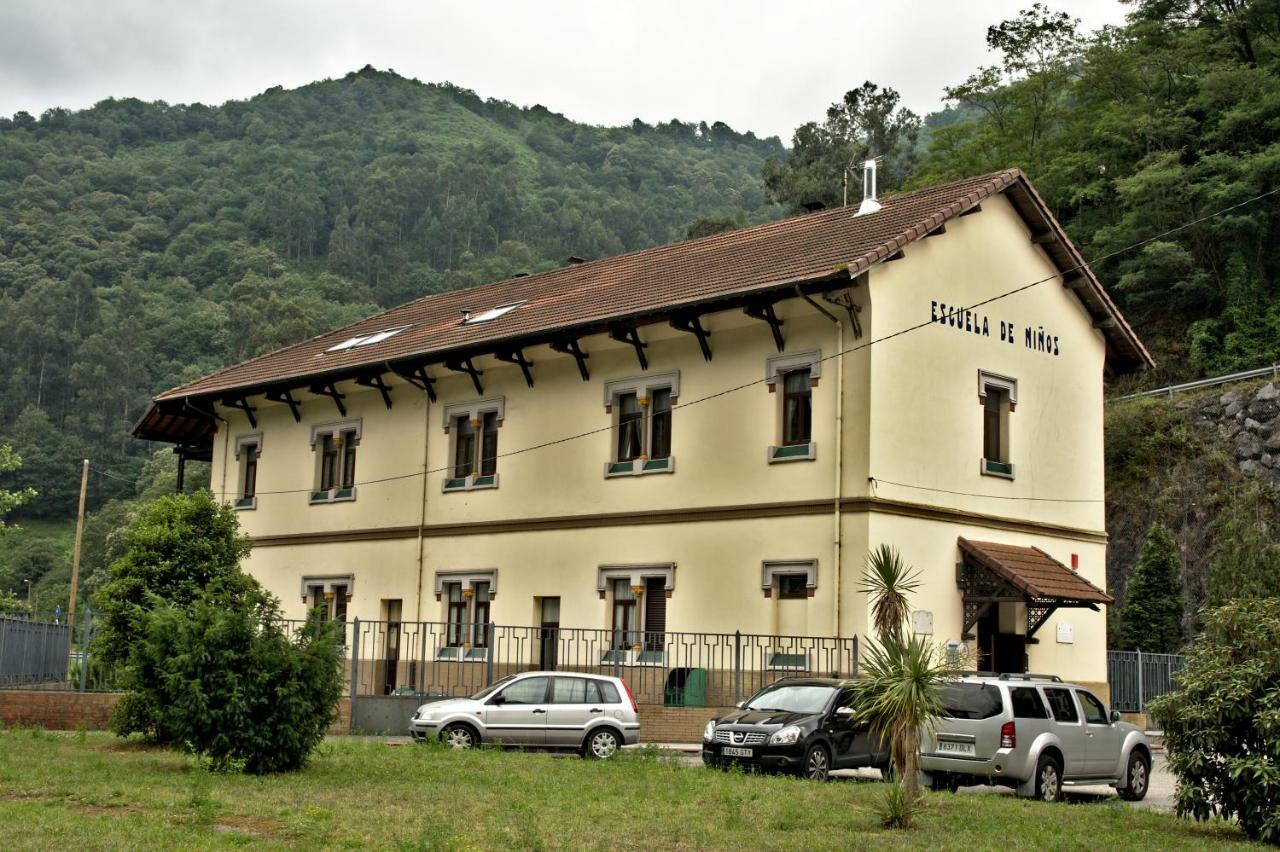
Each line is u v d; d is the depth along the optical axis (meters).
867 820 15.50
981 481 29.11
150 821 13.56
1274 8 62.81
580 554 31.41
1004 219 30.80
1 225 167.25
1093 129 63.28
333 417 38.47
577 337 31.22
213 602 18.56
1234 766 15.44
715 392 29.33
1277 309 53.47
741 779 19.17
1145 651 39.62
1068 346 32.38
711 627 28.45
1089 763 20.06
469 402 34.75
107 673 24.86
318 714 18.55
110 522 105.44
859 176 87.75
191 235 174.12
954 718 19.28
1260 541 37.91
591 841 13.35
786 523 27.50
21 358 137.50
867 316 26.78
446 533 34.66
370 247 174.62
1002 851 13.68
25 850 11.73
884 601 20.06
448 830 13.43
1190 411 47.94
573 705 23.22
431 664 33.97
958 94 69.62
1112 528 47.41
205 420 43.00
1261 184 55.25
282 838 13.01
